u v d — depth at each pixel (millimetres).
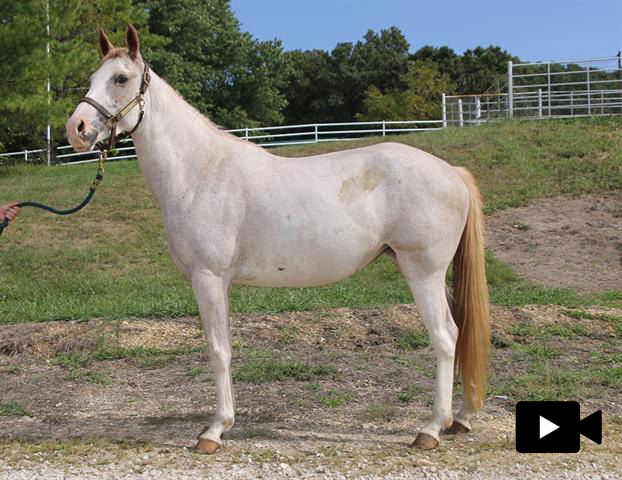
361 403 5262
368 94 46219
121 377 6113
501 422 4770
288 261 4258
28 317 8305
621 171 15320
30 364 6609
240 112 36781
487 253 11844
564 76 32219
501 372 6016
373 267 11336
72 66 17297
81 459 4086
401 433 4570
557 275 10742
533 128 18516
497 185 15156
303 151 18531
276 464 3932
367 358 6453
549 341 6957
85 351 6836
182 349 6809
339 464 3918
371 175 4293
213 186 4262
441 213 4246
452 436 4461
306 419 4883
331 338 7055
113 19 25609
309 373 5973
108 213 14562
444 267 4336
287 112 54625
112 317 7898
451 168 4500
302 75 52469
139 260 12141
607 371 5879
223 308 4273
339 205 4227
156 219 14266
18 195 15758
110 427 4777
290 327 7309
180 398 5500
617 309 8156
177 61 31844
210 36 37062
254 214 4215
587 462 3900
